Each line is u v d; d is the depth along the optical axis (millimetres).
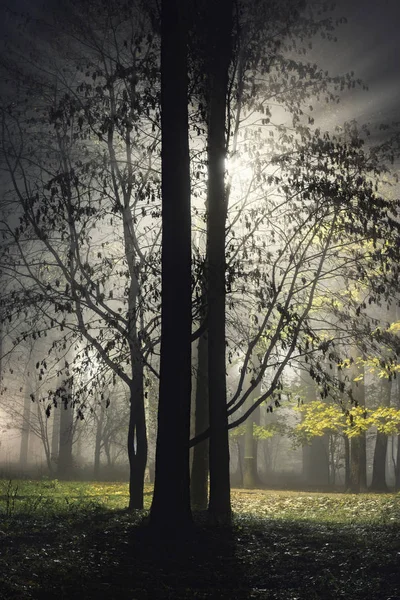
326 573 11727
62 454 38500
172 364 14719
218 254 16688
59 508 18859
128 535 14086
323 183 16031
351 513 21516
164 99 15211
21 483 29500
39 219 16766
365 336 17500
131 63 18844
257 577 11719
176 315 14812
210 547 13578
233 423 16734
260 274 16344
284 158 16719
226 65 17141
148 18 18094
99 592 10195
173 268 14867
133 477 18938
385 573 11641
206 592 10766
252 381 16703
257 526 16062
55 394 16656
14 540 13055
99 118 17672
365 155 17891
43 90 18328
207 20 16844
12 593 9570
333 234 17234
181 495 14500
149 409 31531
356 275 16938
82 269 17406
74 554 12344
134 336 17891
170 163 15039
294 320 16547
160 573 11711
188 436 14789
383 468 33031
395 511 21250
